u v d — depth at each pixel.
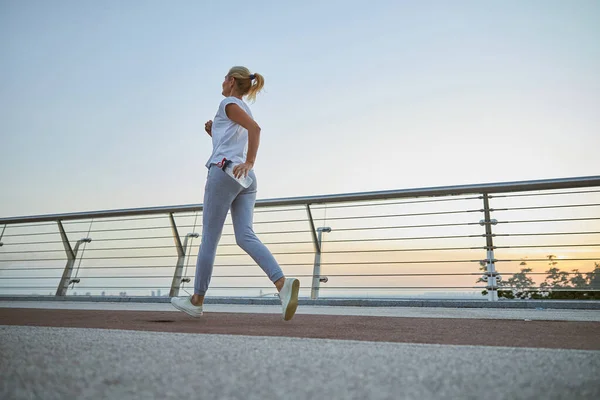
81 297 4.90
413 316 2.40
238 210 2.18
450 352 0.90
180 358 0.80
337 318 2.23
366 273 4.34
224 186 2.08
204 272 2.16
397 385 0.59
